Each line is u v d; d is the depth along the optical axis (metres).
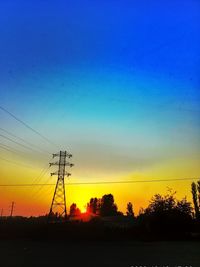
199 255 30.41
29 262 25.17
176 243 48.56
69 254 31.22
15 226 61.44
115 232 60.66
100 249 36.81
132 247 40.38
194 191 82.00
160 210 62.81
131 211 122.31
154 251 33.88
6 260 26.44
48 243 47.12
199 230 65.38
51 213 78.38
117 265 23.78
